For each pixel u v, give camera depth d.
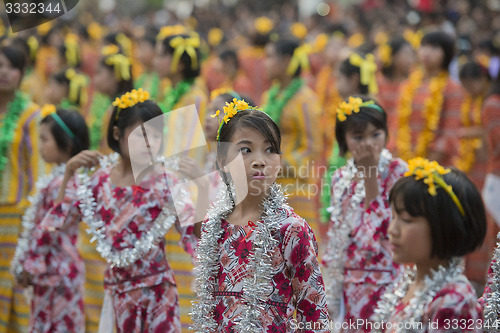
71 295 13.69
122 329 11.72
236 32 44.19
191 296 14.93
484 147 21.48
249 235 9.63
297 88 18.73
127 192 11.91
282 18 51.34
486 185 18.66
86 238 16.58
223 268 9.73
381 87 22.25
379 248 12.29
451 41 20.23
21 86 22.36
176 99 17.22
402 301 9.09
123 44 28.05
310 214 17.58
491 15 44.34
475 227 8.66
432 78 20.39
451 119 20.11
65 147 13.89
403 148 20.27
